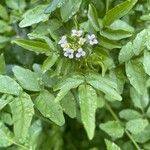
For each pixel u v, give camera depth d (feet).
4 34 0.93
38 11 0.79
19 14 0.91
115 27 0.80
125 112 0.94
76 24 0.78
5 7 0.96
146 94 0.95
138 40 0.78
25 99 0.74
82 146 1.10
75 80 0.72
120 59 0.79
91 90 0.71
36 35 0.75
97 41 0.77
